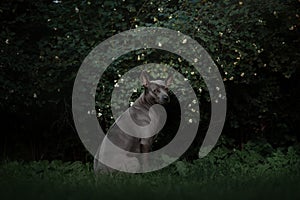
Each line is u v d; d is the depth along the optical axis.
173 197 3.58
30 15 5.67
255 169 5.12
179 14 5.22
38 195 3.72
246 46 5.25
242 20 5.23
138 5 5.53
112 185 4.06
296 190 3.71
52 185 4.00
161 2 5.39
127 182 4.13
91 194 3.68
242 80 5.38
